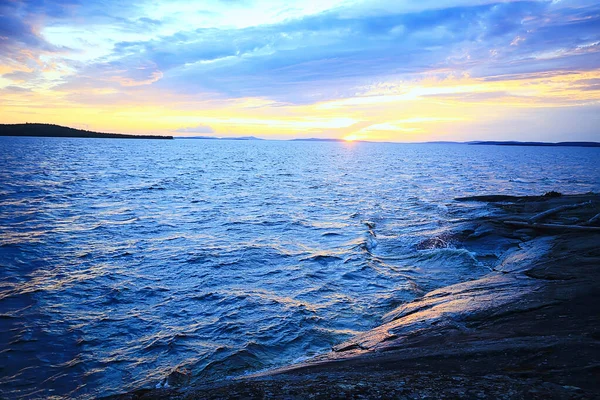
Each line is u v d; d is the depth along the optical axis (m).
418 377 4.84
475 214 24.92
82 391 6.75
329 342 8.48
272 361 7.69
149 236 18.72
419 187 43.72
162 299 10.99
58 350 8.12
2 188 33.81
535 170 76.19
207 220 23.22
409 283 12.33
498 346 5.81
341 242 18.16
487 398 3.94
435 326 7.96
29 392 6.69
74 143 183.12
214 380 6.92
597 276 9.78
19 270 13.12
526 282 10.41
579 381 4.29
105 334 8.87
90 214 24.19
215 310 10.23
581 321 6.77
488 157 142.12
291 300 10.93
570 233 16.66
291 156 128.75
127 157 95.75
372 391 4.35
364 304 10.67
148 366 7.55
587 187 45.19
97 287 11.77
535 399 3.84
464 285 11.22
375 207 28.84
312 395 4.34
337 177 56.09
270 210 27.28
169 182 44.50
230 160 96.69
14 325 9.15
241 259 15.05
